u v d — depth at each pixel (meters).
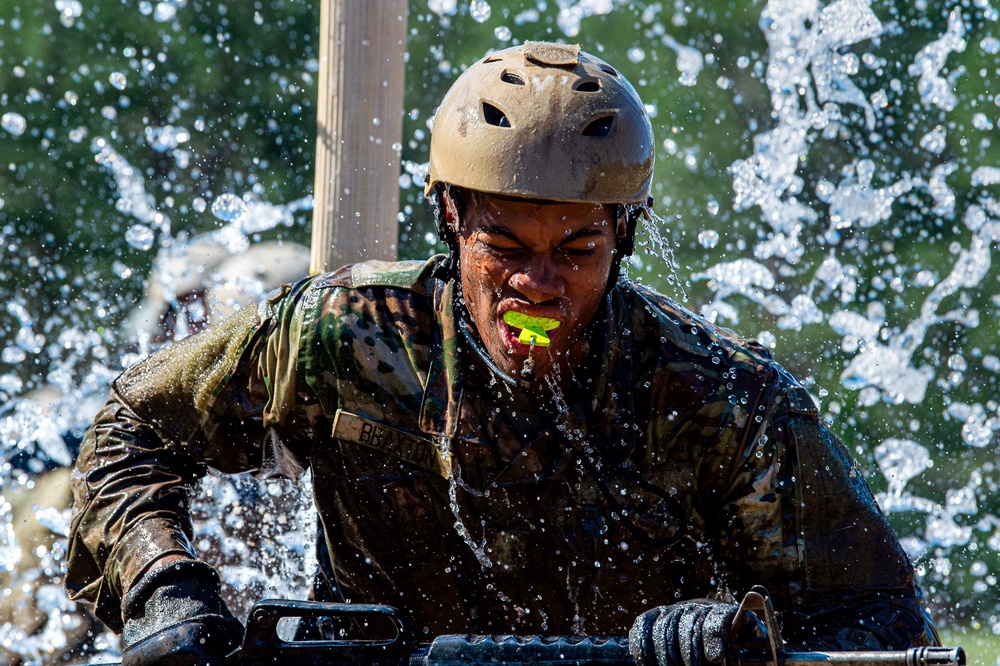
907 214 18.45
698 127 19.73
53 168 20.25
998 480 16.09
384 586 5.27
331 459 5.18
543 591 5.12
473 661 4.58
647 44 20.12
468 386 4.96
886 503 13.54
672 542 5.00
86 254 19.56
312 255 7.15
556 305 4.63
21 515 8.72
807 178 18.27
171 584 4.99
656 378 4.91
